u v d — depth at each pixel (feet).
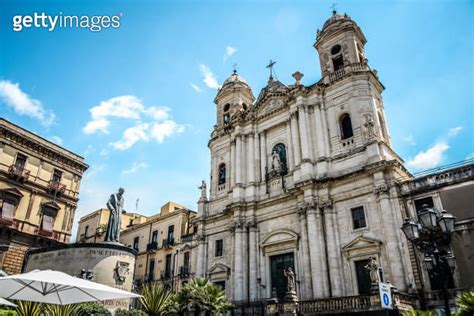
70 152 142.82
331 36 116.78
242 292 97.86
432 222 39.93
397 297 64.49
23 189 123.95
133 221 182.39
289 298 72.69
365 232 82.64
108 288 34.40
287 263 94.58
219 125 139.03
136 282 144.05
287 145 109.60
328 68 113.09
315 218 90.27
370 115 92.89
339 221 88.12
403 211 78.54
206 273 112.16
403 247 75.46
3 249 113.39
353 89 100.12
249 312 91.97
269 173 109.60
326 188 92.02
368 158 87.92
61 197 135.64
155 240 152.15
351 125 98.32
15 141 125.29
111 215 75.51
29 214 123.54
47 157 134.62
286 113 112.98
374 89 104.47
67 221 135.64
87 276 61.41
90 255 67.05
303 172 97.35
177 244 138.21
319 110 103.86
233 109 137.90
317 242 87.40
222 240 113.29
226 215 114.52
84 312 53.72
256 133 119.55
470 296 47.24
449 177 75.41
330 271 83.66
